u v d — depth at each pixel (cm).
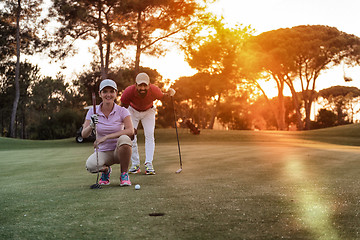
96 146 364
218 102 4206
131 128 386
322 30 4084
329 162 618
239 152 874
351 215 220
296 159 675
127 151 359
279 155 770
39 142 2586
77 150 1232
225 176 432
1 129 5109
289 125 6112
